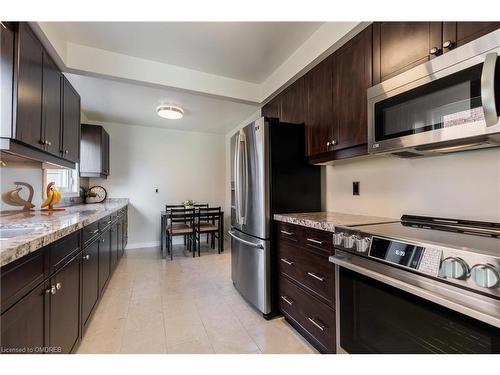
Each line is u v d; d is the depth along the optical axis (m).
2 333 0.86
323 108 2.02
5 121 1.37
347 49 1.78
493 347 0.80
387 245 1.12
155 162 4.95
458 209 1.41
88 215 2.00
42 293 1.14
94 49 2.20
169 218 4.24
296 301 1.87
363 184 2.03
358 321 1.30
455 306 0.86
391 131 1.38
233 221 2.79
